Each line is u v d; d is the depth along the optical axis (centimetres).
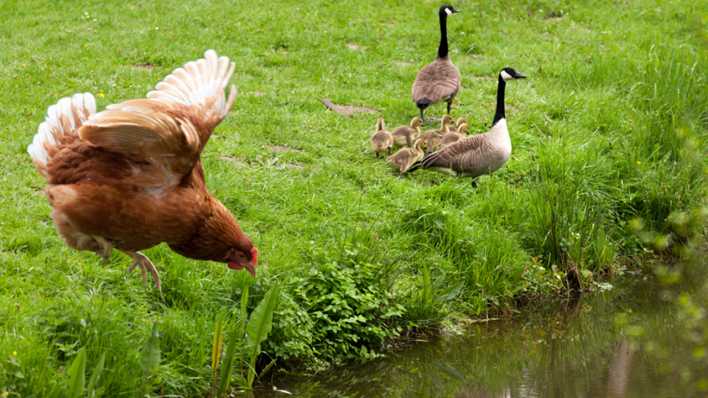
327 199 1295
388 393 1030
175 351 935
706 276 1359
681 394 1015
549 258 1284
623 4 2359
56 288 983
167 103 741
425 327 1133
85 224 745
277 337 1001
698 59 1848
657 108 1672
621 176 1472
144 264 842
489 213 1328
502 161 1364
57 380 827
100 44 1841
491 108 1695
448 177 1423
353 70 1836
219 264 1077
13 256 1023
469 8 2222
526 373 1092
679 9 2320
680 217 1375
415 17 2147
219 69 788
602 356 1137
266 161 1387
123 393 847
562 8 2284
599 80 1842
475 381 1071
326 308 1052
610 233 1387
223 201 1228
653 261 1390
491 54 1978
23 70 1648
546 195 1328
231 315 1003
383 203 1309
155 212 746
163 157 729
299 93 1678
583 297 1272
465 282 1206
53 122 761
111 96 1555
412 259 1193
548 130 1605
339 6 2172
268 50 1905
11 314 907
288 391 982
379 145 1442
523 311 1218
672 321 1220
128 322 941
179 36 1919
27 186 1201
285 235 1184
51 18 2014
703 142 1580
